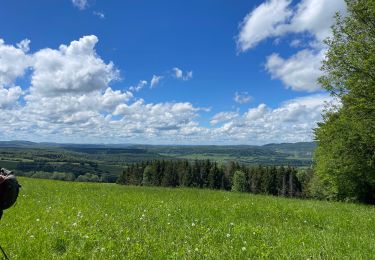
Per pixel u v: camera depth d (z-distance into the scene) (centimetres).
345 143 3731
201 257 803
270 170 12119
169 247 865
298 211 1730
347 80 2961
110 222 1159
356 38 3016
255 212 1630
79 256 757
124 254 802
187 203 1781
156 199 1972
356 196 4231
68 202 1670
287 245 949
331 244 996
